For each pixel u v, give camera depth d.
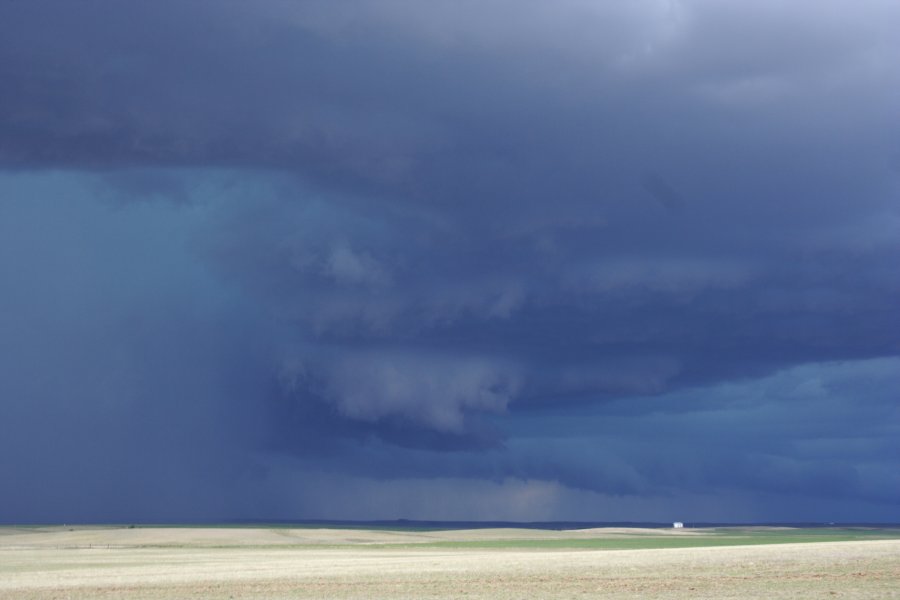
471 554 94.31
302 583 54.69
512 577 56.59
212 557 95.06
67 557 97.69
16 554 106.81
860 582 50.31
